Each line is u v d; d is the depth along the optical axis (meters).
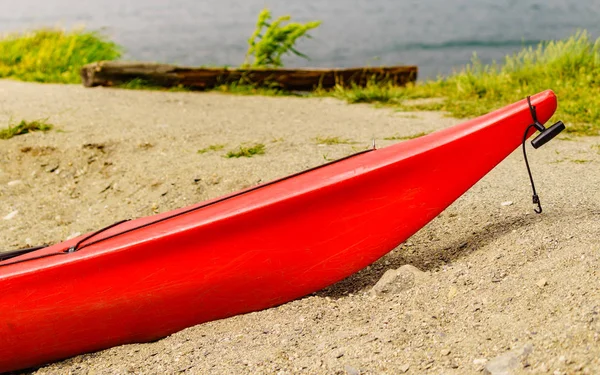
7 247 3.76
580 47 6.86
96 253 2.54
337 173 2.59
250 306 2.66
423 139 2.62
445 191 2.61
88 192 4.28
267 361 2.24
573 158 3.82
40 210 4.13
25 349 2.63
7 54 8.87
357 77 7.46
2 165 4.59
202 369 2.28
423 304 2.41
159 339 2.68
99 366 2.51
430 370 2.04
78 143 4.80
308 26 8.09
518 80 6.59
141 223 2.79
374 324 2.36
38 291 2.56
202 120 5.44
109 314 2.60
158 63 7.12
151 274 2.57
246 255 2.58
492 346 2.06
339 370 2.13
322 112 5.88
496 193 3.26
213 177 4.07
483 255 2.61
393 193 2.58
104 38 10.39
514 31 18.33
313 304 2.63
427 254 2.86
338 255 2.64
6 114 5.55
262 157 4.31
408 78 7.59
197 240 2.54
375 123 5.22
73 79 7.96
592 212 2.79
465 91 6.45
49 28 10.30
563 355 1.90
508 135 2.57
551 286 2.24
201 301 2.62
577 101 5.38
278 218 2.56
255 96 6.89
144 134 4.97
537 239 2.59
